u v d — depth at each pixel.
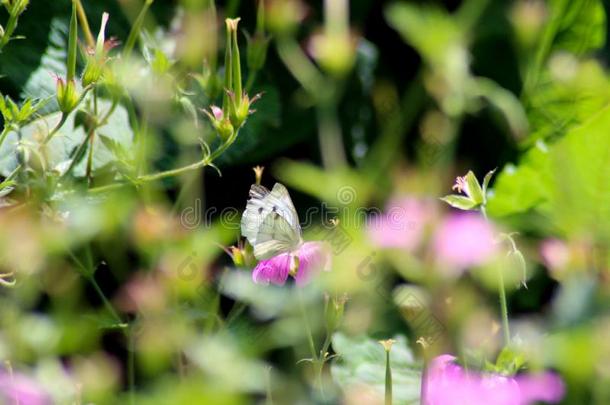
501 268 1.66
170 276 1.71
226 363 1.70
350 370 1.76
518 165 1.85
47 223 1.69
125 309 1.75
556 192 1.80
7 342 1.69
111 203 1.73
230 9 1.81
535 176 1.80
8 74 1.79
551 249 1.75
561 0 1.89
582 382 1.68
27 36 1.81
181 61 1.77
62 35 1.82
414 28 1.89
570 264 1.74
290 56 1.85
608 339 1.68
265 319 1.76
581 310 1.71
